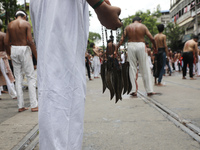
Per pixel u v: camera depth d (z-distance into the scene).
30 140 2.44
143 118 3.19
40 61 1.04
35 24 1.13
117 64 1.34
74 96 1.05
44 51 1.03
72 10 1.06
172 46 40.03
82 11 1.12
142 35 5.25
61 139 0.99
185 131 2.56
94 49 12.70
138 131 2.63
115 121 3.08
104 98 5.05
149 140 2.34
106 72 1.31
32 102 3.94
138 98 4.88
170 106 3.92
